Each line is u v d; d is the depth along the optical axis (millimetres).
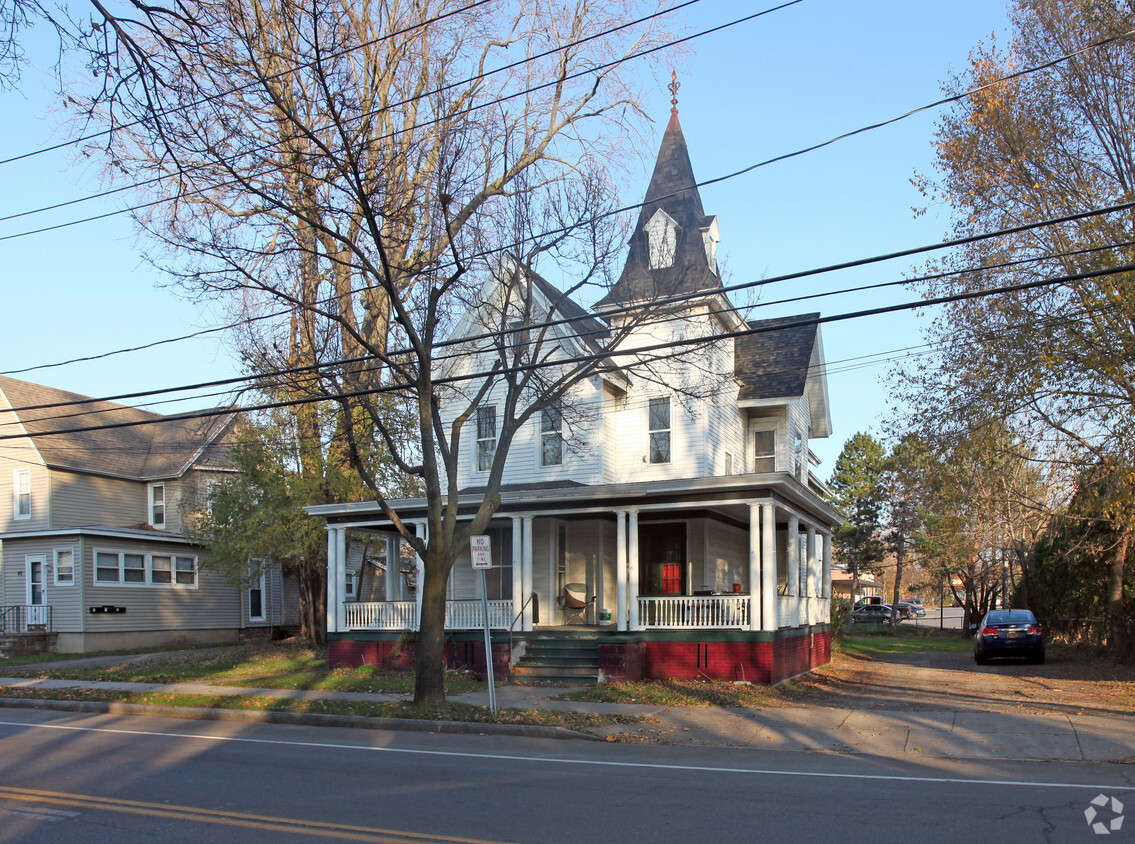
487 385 16953
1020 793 9062
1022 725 13289
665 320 19500
